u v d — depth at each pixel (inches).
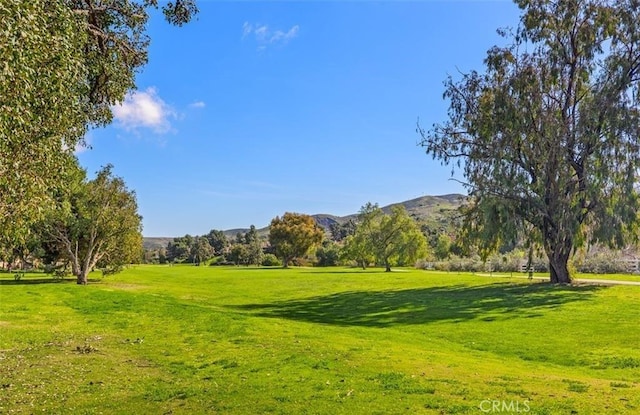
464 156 1441.9
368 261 3437.5
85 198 1617.9
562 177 1273.4
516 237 1290.6
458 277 2118.6
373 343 631.2
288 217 4517.7
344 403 343.6
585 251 1432.1
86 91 460.1
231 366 495.2
